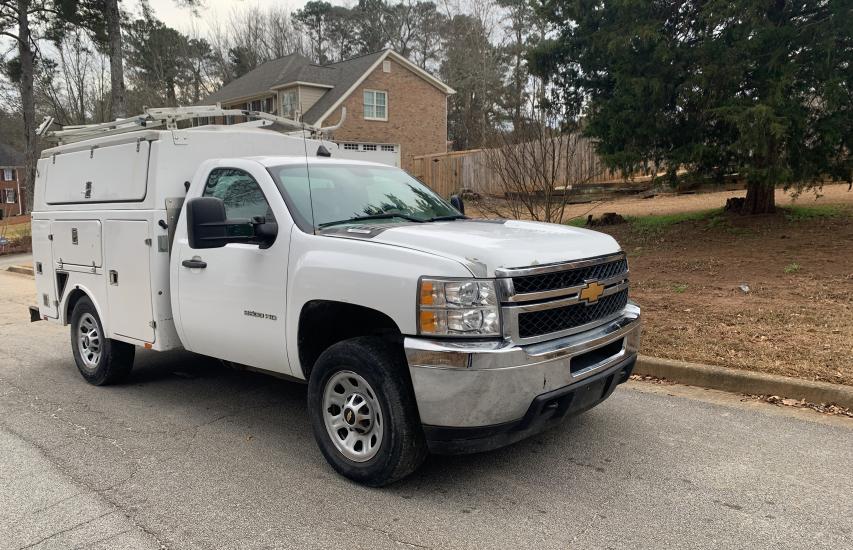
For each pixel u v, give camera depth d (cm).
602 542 317
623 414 497
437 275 343
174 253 502
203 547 322
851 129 975
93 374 611
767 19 988
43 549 322
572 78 1277
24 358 746
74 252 616
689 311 724
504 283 342
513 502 362
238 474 408
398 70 3256
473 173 2053
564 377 360
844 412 481
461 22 4638
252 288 438
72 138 677
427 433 353
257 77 3706
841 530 323
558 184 1630
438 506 359
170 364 698
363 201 470
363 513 353
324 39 6184
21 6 2777
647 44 1050
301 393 586
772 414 487
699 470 397
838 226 1070
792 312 683
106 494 382
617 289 415
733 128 1002
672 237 1164
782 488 370
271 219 437
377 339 385
